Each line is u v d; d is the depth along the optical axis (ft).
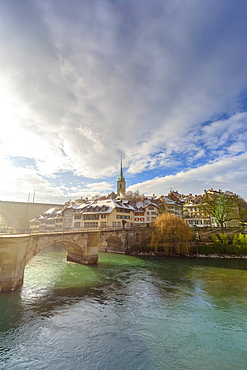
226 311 54.75
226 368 33.65
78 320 49.83
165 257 143.54
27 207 285.84
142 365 34.45
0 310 54.29
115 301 61.72
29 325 47.09
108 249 175.11
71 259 125.29
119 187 367.66
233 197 174.81
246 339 41.83
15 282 68.39
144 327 46.68
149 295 66.64
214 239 155.02
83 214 198.08
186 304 59.47
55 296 65.26
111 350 38.34
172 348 39.01
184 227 147.43
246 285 77.25
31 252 80.33
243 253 139.85
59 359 35.88
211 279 85.76
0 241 67.21
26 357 36.42
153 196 307.78
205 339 41.88
